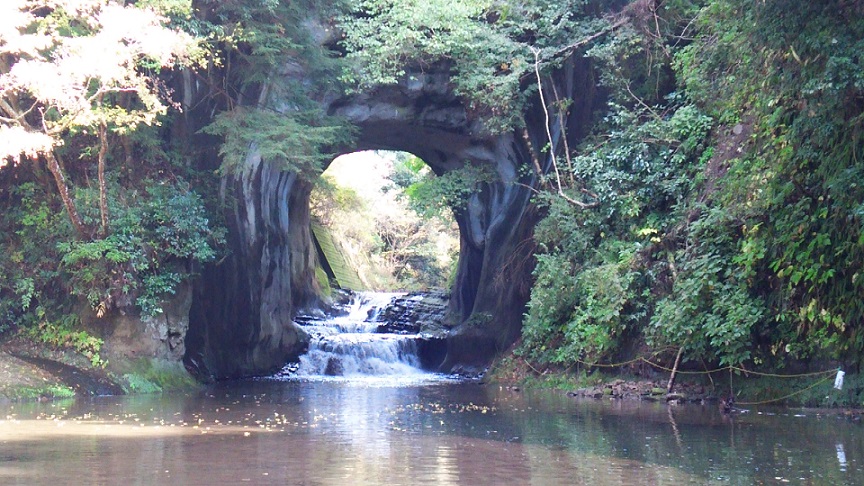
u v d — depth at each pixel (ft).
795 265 44.68
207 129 63.98
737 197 48.34
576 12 74.90
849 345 43.24
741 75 45.88
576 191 67.41
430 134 88.43
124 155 63.10
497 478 22.88
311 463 25.44
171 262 62.23
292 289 104.27
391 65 76.38
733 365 47.91
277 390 61.41
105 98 59.57
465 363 86.48
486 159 87.86
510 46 70.90
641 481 22.41
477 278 96.53
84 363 56.80
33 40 49.57
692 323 49.14
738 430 34.53
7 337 58.08
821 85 36.42
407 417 40.47
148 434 32.73
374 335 94.73
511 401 51.39
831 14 36.76
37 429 34.17
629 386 55.16
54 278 59.77
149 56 54.03
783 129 44.78
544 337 68.39
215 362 72.28
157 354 60.54
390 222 173.37
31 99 59.47
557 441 31.01
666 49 62.85
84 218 58.03
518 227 82.28
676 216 57.62
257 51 63.82
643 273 57.98
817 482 22.24
